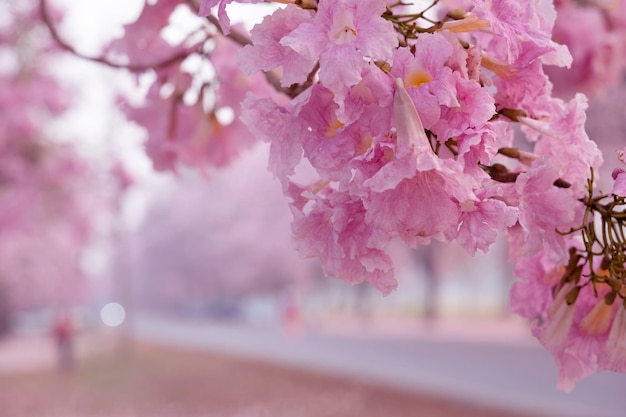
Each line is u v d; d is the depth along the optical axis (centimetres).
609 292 138
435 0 125
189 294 6569
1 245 1706
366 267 118
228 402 1451
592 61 387
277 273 5416
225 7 119
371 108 113
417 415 1157
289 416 1261
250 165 5356
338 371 1820
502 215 112
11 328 5322
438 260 4162
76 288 3625
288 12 119
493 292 9300
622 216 128
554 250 127
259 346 2889
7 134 1129
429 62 114
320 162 115
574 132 134
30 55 1134
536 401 1215
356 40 112
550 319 145
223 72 226
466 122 113
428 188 112
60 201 1464
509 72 132
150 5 223
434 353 2270
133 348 2981
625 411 1090
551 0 134
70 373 2206
